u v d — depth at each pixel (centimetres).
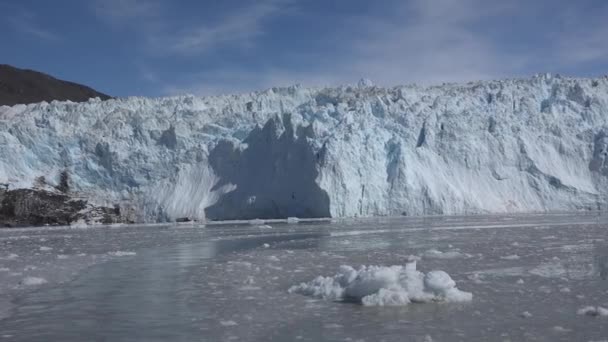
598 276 1919
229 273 2148
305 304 1559
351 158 6303
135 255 2861
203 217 6694
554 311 1425
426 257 2494
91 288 1870
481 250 2742
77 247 3391
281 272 2144
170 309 1525
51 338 1261
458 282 1828
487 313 1412
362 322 1347
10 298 1711
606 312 1372
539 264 2211
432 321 1341
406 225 4778
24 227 6334
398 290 1582
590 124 7425
